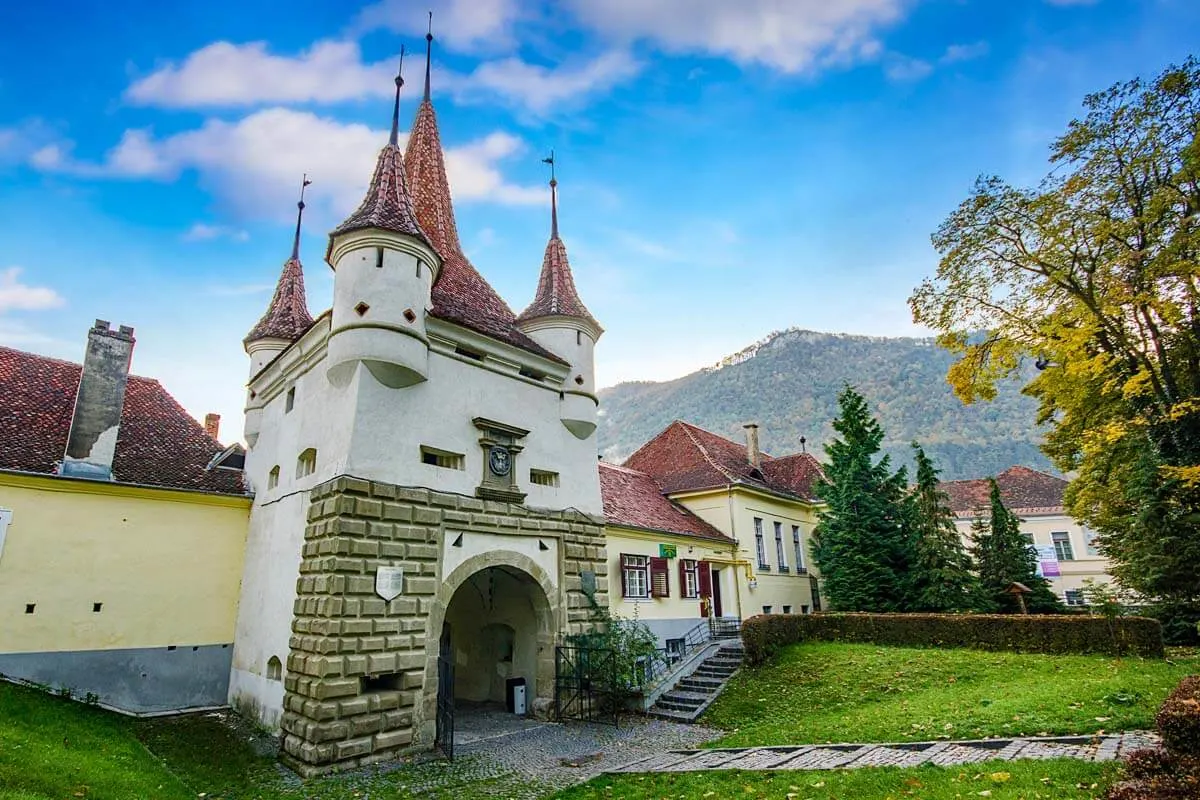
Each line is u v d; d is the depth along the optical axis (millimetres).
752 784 9250
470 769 12031
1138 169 18031
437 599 14297
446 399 15836
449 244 21047
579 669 16766
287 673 13445
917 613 24234
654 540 24203
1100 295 18938
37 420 17172
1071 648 17859
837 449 30125
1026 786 7383
